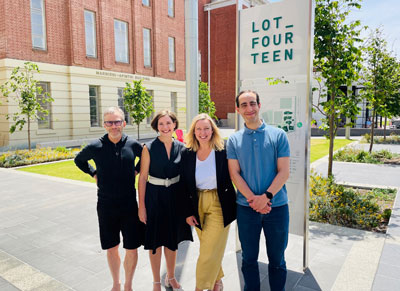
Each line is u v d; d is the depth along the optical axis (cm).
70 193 731
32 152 1339
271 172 267
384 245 396
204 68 3919
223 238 286
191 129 286
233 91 3769
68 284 329
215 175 282
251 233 273
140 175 300
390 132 2309
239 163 273
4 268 365
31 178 922
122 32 2236
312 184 584
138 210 302
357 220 479
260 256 383
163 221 297
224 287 314
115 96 2178
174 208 299
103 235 300
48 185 820
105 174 289
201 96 2483
